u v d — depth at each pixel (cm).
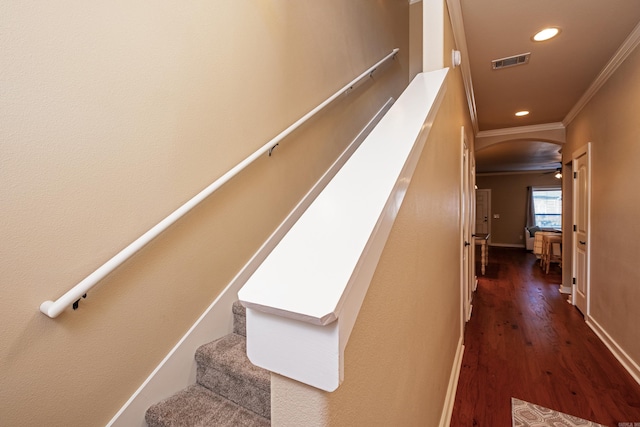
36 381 88
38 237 89
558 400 194
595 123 305
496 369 231
